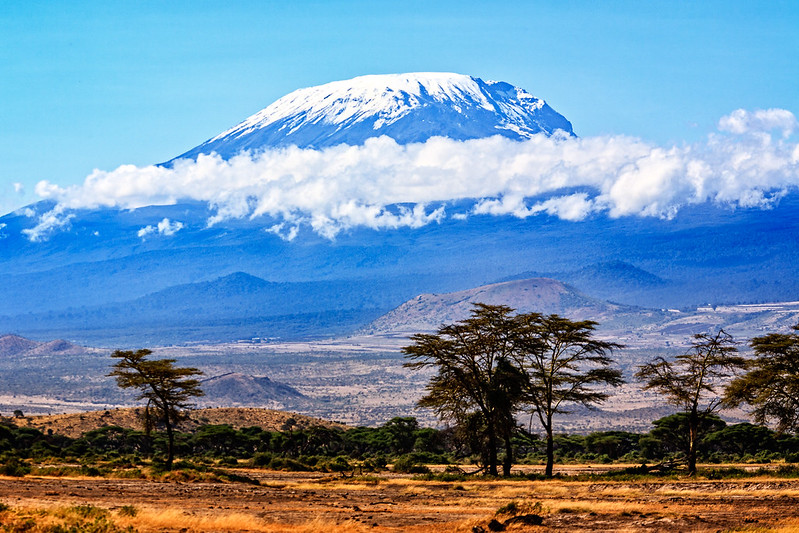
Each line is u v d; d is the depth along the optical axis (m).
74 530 88.81
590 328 190.25
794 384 172.75
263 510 118.56
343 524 103.00
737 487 140.88
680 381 181.25
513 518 104.25
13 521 92.06
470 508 123.69
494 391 190.62
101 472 180.50
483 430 195.25
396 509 122.25
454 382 195.12
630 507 117.12
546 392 190.62
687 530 95.81
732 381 178.50
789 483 143.62
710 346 178.00
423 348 193.12
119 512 103.81
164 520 99.75
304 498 138.75
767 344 177.00
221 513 112.75
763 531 91.25
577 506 118.38
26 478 165.88
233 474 187.38
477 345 190.25
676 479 163.50
